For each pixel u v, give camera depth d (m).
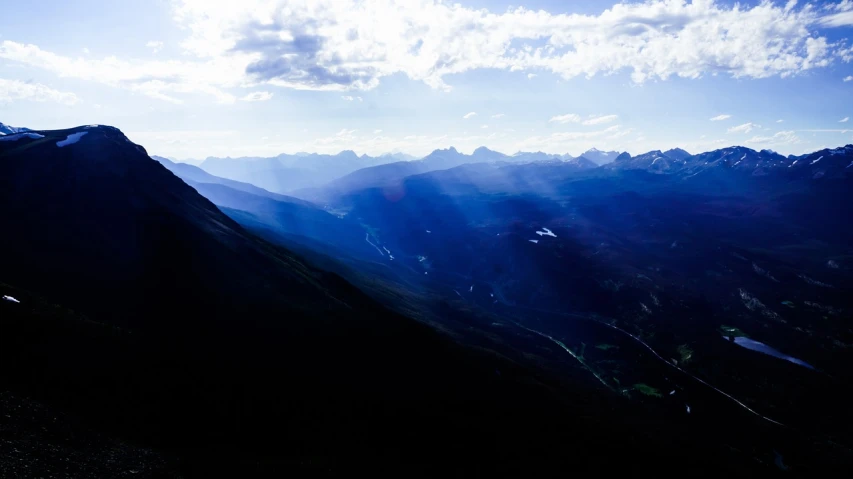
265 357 70.38
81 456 33.75
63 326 50.34
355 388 72.44
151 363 53.09
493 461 66.44
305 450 50.78
